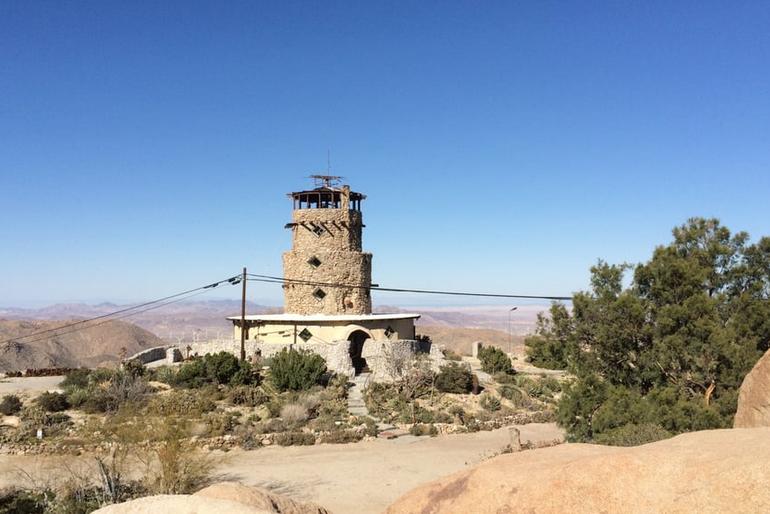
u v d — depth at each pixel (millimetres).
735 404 20781
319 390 43375
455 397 45094
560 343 27266
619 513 5555
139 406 35969
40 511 21812
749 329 23828
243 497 10742
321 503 24562
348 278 57906
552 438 37000
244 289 46688
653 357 23984
